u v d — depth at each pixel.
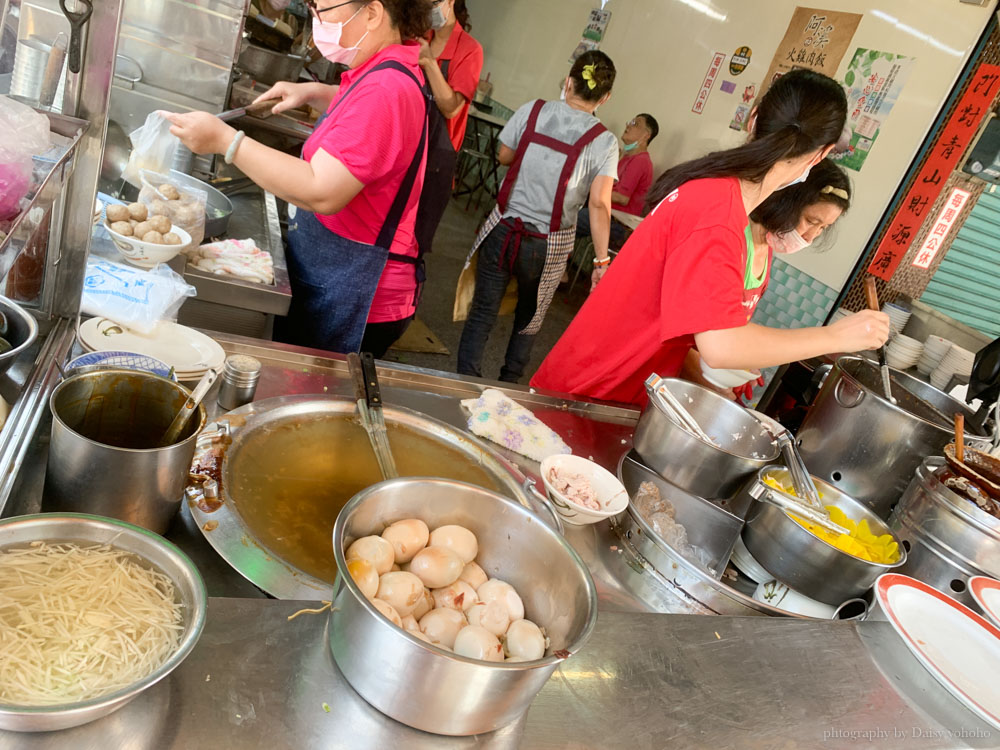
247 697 0.70
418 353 4.12
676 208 1.64
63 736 0.59
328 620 0.82
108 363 1.11
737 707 0.91
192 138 1.59
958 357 3.48
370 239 2.00
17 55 1.12
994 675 1.12
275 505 1.04
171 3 2.24
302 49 4.16
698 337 1.58
